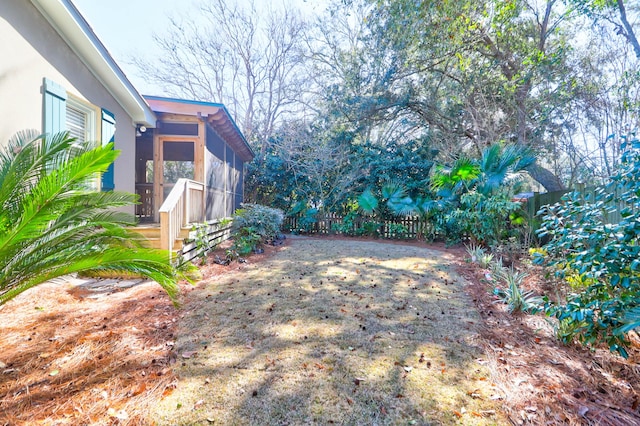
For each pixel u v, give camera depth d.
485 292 4.31
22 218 2.05
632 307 2.33
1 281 2.21
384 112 12.62
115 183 5.79
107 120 5.43
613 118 8.67
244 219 7.33
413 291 4.29
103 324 3.00
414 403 1.94
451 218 7.78
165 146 8.65
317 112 14.97
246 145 10.43
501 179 6.87
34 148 2.52
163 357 2.42
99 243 2.64
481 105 11.02
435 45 10.18
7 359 2.32
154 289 4.12
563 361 2.47
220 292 4.10
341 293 4.14
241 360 2.40
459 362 2.43
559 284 3.98
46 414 1.76
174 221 5.11
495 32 9.41
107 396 1.93
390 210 10.71
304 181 12.66
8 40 3.57
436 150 11.45
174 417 1.77
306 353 2.53
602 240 2.59
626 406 1.94
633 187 2.50
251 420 1.77
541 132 10.59
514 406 1.92
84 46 4.65
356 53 12.38
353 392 2.04
